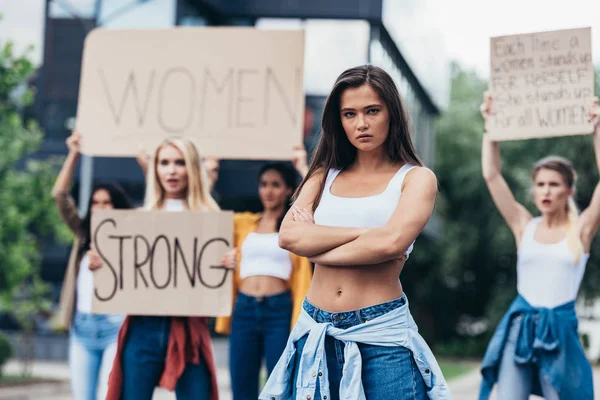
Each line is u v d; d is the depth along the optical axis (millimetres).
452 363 28781
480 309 34500
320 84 24047
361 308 4270
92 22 23469
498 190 7367
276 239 7398
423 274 34094
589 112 7324
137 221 6582
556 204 6941
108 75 8406
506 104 7551
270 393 4473
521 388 6824
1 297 17125
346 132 4461
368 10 23969
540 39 7500
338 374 4301
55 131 23688
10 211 16109
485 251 32594
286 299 7332
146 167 8234
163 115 8320
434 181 4355
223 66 8320
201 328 6496
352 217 4379
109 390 6348
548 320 6730
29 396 16406
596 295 26328
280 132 8195
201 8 24172
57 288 25172
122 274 6551
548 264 6812
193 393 6375
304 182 4688
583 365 6691
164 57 8391
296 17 24266
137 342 6359
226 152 8234
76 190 23672
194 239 6543
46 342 25469
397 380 4223
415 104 30531
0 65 15758
